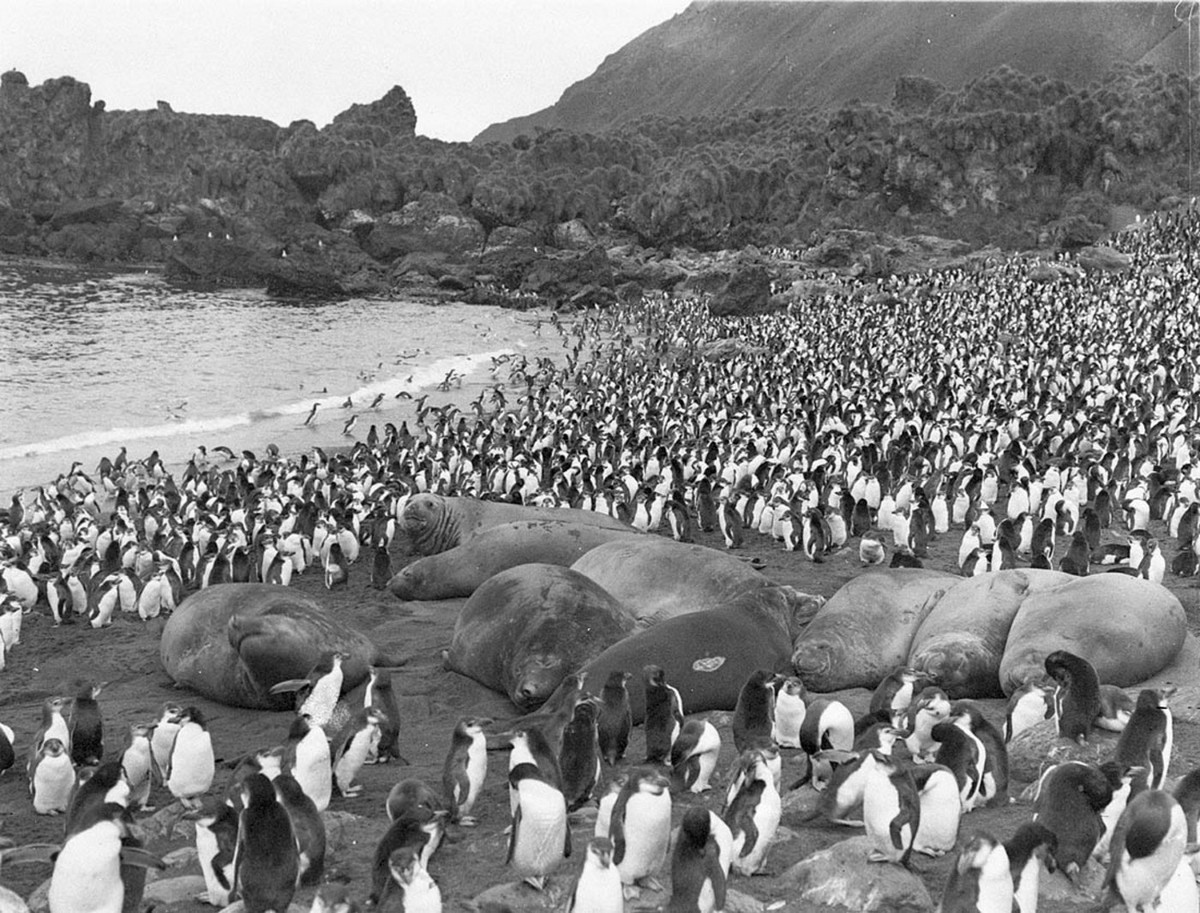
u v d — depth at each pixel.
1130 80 134.75
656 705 11.81
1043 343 61.06
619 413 45.69
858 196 129.50
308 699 13.11
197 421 52.41
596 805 10.42
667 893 8.63
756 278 95.00
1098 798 8.56
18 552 25.91
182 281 125.56
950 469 31.38
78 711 12.34
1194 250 97.06
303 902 8.46
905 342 65.12
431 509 24.17
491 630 15.56
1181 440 32.69
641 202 132.38
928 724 11.02
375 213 138.12
